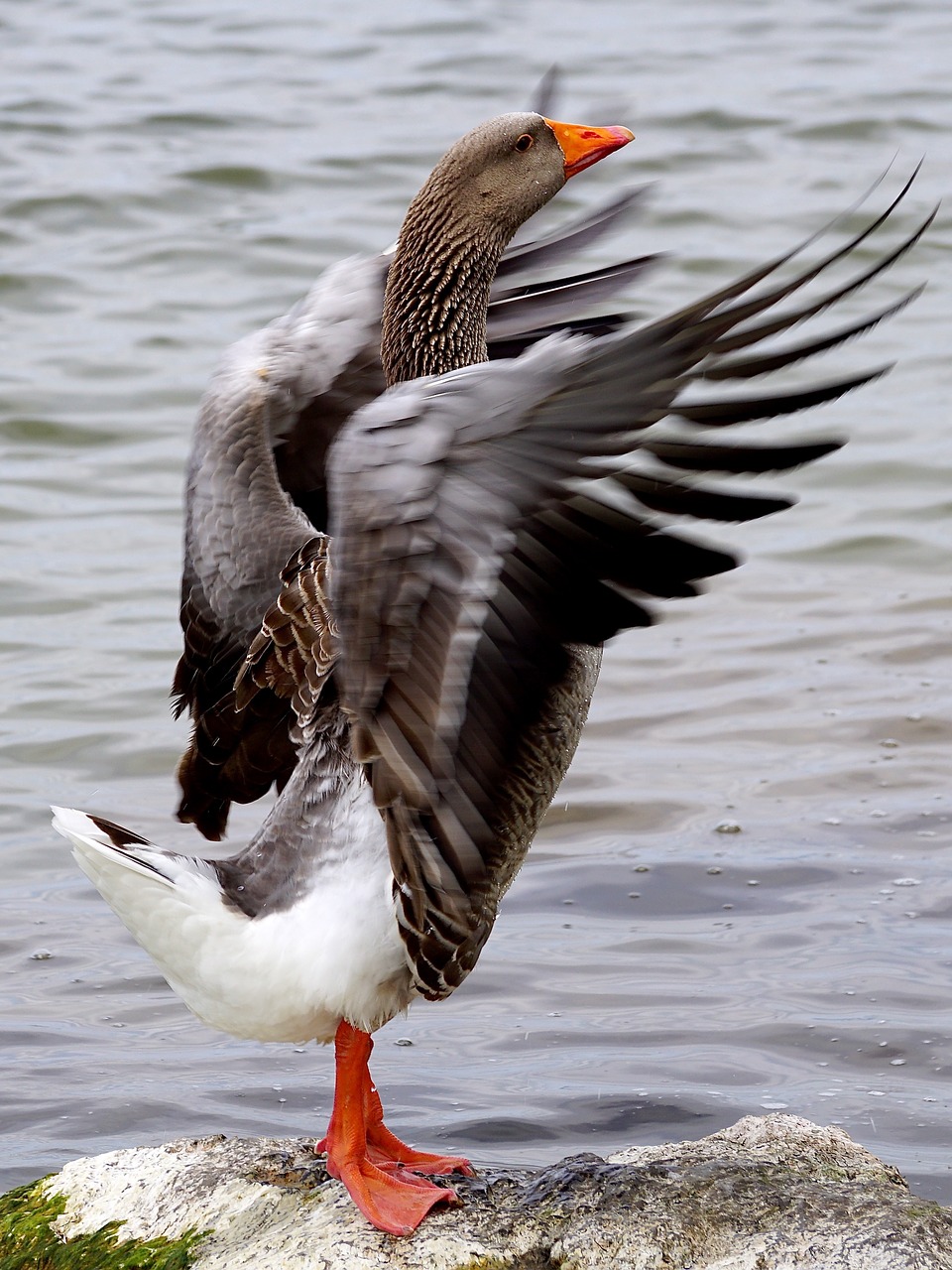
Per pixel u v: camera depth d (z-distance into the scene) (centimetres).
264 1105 1014
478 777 673
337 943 715
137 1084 1032
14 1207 825
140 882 709
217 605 873
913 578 1758
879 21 3794
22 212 2588
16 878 1280
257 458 869
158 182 2692
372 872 720
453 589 659
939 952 1149
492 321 954
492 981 1141
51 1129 982
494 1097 1005
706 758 1440
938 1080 1009
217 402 877
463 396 654
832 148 2903
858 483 1942
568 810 1362
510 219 898
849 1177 816
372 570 662
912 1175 908
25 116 3031
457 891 688
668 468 642
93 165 2777
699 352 610
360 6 3984
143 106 3109
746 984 1122
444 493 657
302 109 3097
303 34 3691
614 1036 1069
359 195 2670
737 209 2622
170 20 3834
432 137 2905
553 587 666
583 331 671
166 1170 818
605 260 2412
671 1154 835
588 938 1189
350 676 671
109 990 1148
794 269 2394
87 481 1895
